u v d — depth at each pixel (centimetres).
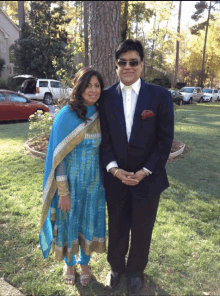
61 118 184
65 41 2172
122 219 208
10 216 315
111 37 428
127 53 176
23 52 2109
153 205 195
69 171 193
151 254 252
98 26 427
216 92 2705
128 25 748
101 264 244
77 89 183
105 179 202
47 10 2117
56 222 205
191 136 784
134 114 182
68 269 221
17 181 417
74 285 218
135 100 186
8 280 219
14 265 236
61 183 189
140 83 187
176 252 256
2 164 496
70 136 184
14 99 1005
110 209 207
